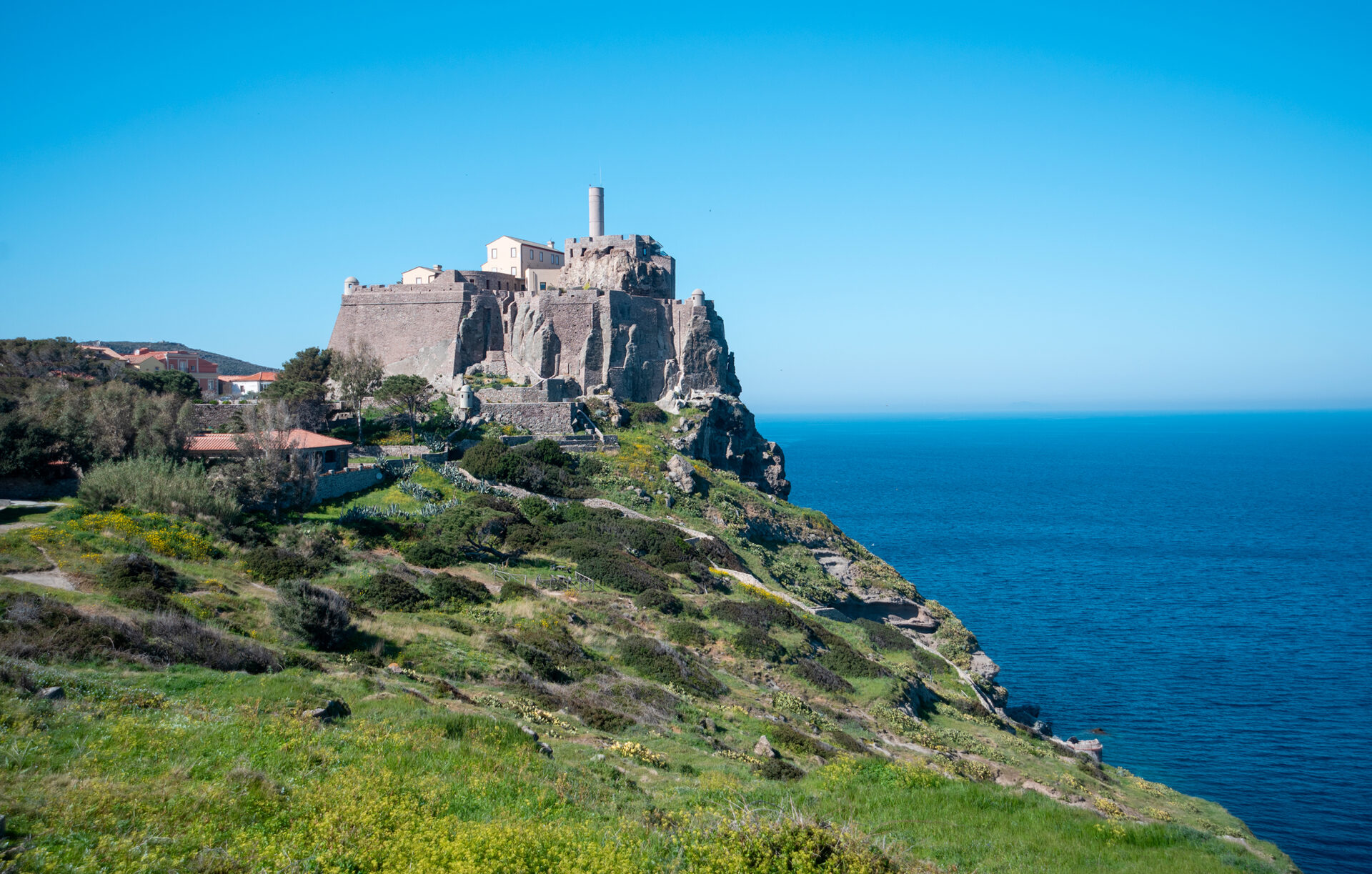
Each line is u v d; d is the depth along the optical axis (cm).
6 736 2075
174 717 2450
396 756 2430
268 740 2364
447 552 6034
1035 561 15562
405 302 12150
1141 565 15225
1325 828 5691
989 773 4472
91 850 1608
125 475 5572
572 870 1808
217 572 4756
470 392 9894
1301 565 15325
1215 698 8238
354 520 6394
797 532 10131
